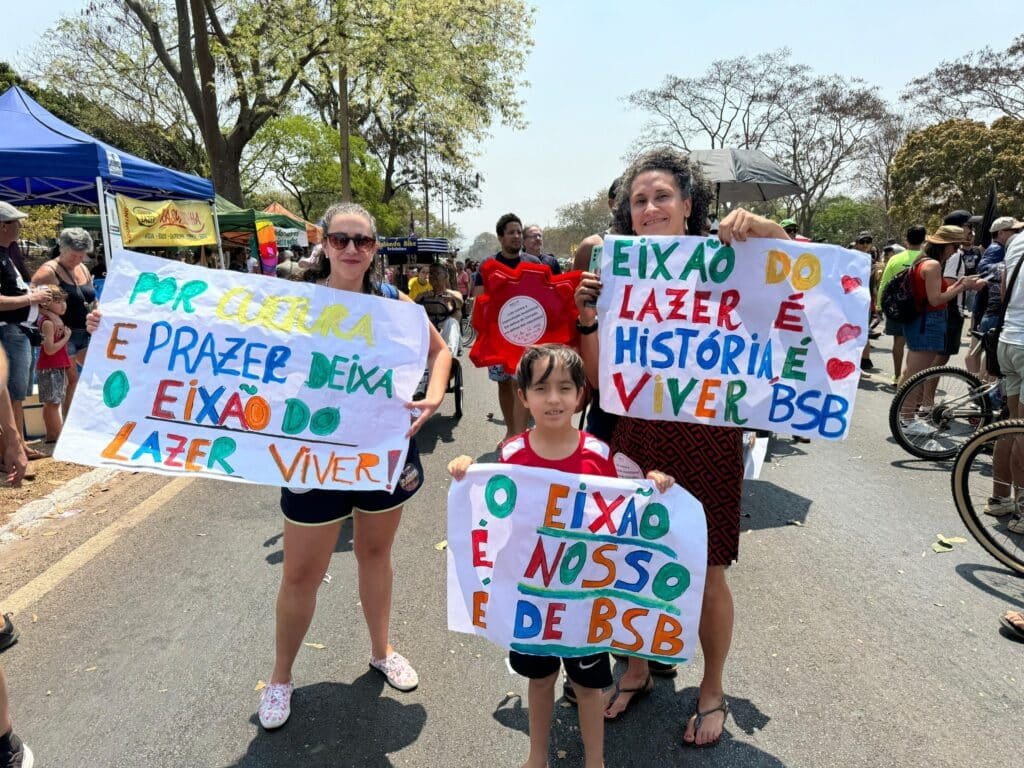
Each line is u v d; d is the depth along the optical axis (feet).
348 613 10.28
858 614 9.95
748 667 8.74
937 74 100.01
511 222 17.79
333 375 7.83
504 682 8.66
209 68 54.29
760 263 7.12
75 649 9.34
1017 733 7.44
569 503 6.77
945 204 101.76
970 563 11.53
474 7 60.59
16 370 17.25
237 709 8.12
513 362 9.52
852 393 6.95
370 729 7.79
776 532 12.96
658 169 7.58
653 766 7.17
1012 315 12.45
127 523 13.80
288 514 7.69
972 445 11.46
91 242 20.39
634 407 7.55
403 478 8.07
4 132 19.52
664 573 6.72
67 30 71.46
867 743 7.36
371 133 120.06
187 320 7.75
